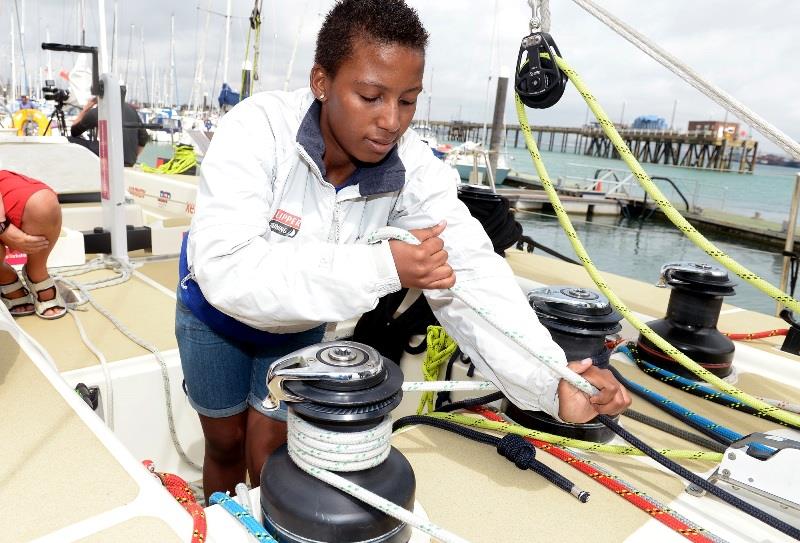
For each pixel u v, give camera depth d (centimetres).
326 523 86
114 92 255
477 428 145
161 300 236
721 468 117
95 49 254
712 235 1379
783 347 207
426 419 143
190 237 107
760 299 913
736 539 107
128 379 172
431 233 95
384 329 209
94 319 211
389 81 95
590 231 1373
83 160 341
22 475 98
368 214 127
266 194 108
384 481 91
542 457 133
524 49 122
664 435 146
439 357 167
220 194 101
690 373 175
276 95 116
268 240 116
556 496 117
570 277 296
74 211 315
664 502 118
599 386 106
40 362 139
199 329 131
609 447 125
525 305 116
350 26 96
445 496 115
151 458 182
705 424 143
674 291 180
